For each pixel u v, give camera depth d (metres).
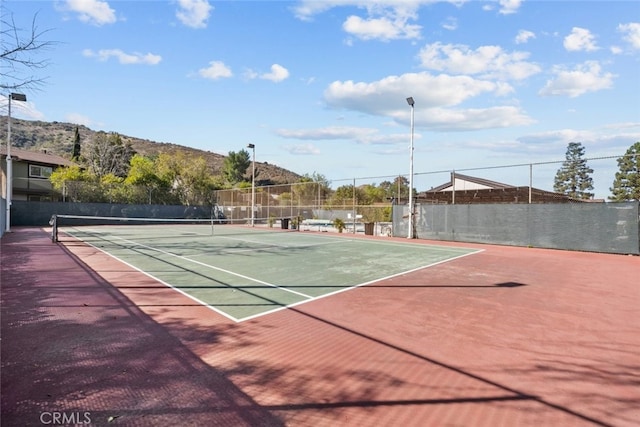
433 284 8.31
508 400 3.30
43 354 4.23
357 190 27.59
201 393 3.38
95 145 51.00
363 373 3.82
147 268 10.15
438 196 28.80
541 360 4.19
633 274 9.88
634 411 3.14
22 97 11.77
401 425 2.90
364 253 13.99
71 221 30.45
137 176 38.91
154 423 2.89
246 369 3.89
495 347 4.57
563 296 7.28
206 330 5.10
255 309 6.16
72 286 7.80
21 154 38.06
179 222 37.00
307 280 8.64
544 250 15.72
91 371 3.81
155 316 5.72
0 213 18.61
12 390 3.40
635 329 5.30
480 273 9.80
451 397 3.35
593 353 4.41
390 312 6.05
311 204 29.97
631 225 14.15
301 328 5.22
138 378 3.66
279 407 3.15
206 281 8.42
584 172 20.27
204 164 46.22
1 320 5.47
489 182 29.28
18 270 9.69
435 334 5.02
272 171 113.56
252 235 22.64
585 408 3.18
